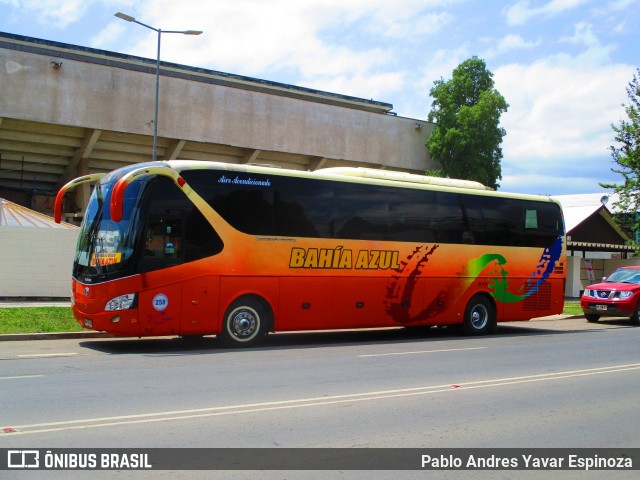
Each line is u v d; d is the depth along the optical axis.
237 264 14.27
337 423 7.49
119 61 40.06
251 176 14.64
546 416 8.20
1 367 11.09
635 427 7.77
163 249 13.48
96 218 13.94
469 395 9.34
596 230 39.81
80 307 13.50
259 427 7.20
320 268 15.41
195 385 9.55
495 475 5.92
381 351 14.33
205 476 5.55
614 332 20.39
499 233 18.81
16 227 23.80
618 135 33.00
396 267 16.69
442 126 44.88
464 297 18.03
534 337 18.33
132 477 5.48
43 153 37.72
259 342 14.78
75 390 8.99
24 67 33.69
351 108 47.41
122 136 37.34
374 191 16.47
